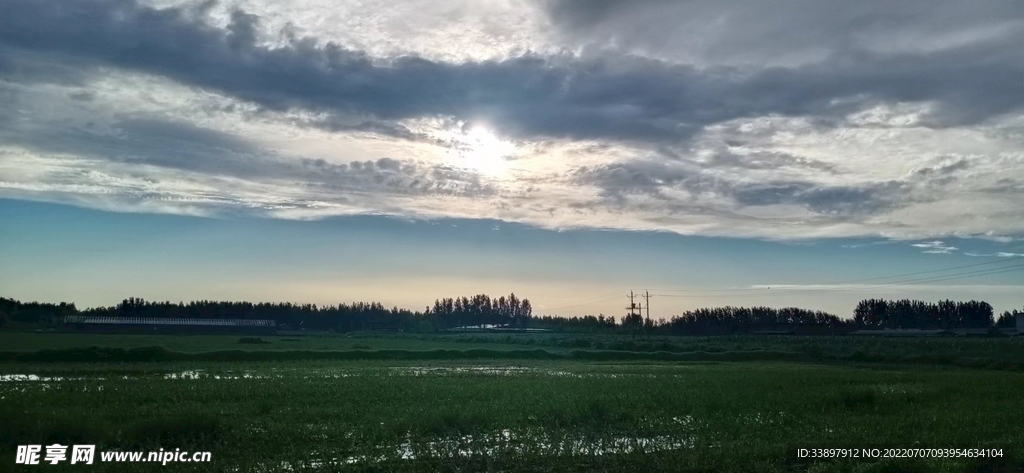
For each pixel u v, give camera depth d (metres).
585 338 124.56
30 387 33.00
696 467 18.03
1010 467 18.42
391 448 19.88
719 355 81.31
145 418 23.52
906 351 83.88
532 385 36.34
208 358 61.38
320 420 24.19
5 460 17.42
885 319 167.50
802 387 36.66
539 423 23.97
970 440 20.73
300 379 38.91
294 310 192.50
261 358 63.41
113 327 145.25
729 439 21.42
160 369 49.50
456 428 22.59
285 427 22.33
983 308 161.88
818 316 169.88
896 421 24.16
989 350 81.81
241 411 25.95
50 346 67.75
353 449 19.67
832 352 85.50
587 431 22.62
